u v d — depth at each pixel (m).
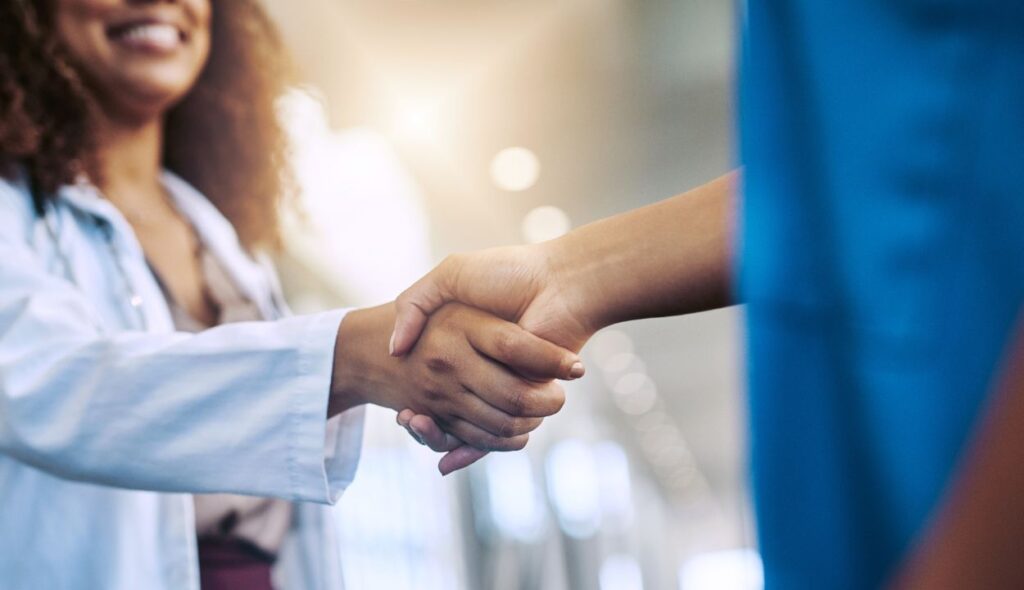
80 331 1.24
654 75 6.28
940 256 0.42
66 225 1.38
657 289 1.08
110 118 1.48
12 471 1.27
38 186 1.39
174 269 1.49
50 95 1.39
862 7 0.45
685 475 13.16
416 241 4.39
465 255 1.22
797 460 0.47
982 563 0.29
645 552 7.04
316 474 1.19
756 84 0.50
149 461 1.19
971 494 0.30
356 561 3.13
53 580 1.25
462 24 5.34
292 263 3.57
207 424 1.20
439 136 5.79
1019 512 0.28
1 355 1.21
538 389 1.20
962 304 0.42
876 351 0.44
